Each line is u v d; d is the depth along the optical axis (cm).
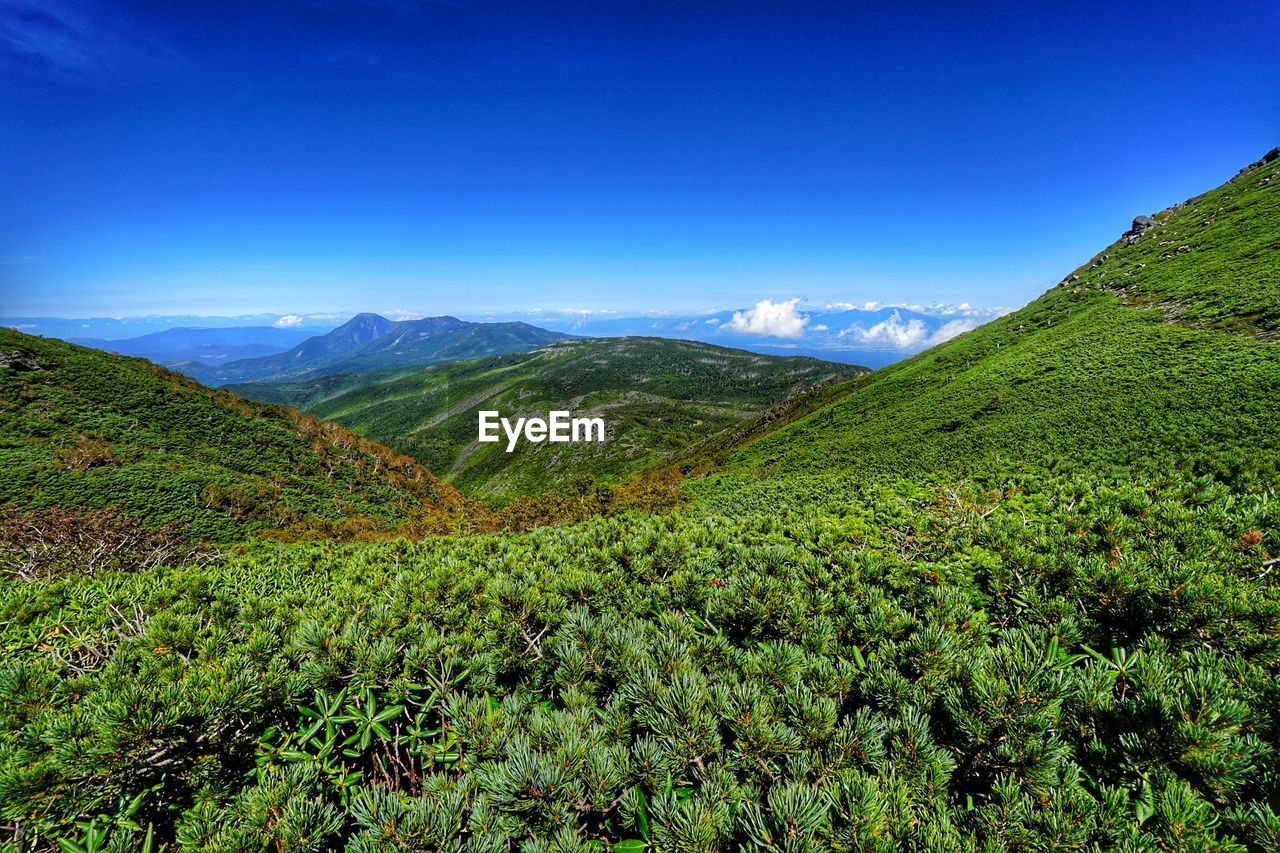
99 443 4806
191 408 6531
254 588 596
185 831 189
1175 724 179
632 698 224
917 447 3788
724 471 5950
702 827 164
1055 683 202
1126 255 8175
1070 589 296
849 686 236
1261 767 176
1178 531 364
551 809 175
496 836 172
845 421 6431
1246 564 323
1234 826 164
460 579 389
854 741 198
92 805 200
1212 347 3419
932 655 241
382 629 311
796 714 208
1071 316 6412
